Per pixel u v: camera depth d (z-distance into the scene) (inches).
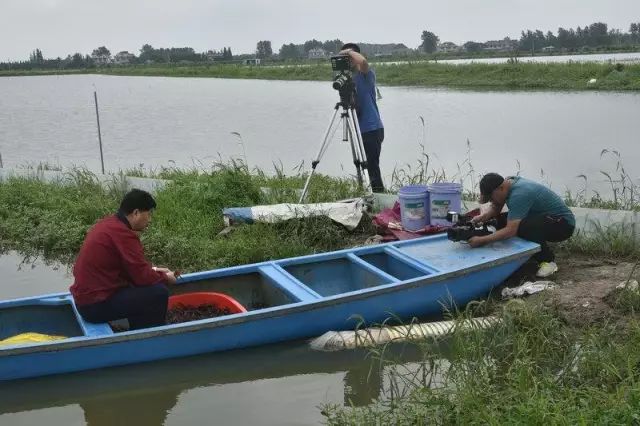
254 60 2726.4
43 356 198.5
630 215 308.0
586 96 916.0
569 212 269.4
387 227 312.8
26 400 200.7
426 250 266.7
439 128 688.4
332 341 221.1
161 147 668.7
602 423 152.3
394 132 674.2
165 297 218.7
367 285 256.1
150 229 331.3
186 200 362.9
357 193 364.2
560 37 2397.9
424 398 179.6
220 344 215.8
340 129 734.5
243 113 939.3
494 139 607.2
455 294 245.3
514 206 264.8
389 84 1248.8
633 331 204.4
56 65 3383.4
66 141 729.0
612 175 450.9
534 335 210.2
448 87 1155.3
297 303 221.1
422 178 395.9
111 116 963.3
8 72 2957.7
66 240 337.7
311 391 199.9
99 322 214.5
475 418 163.5
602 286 245.6
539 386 179.6
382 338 221.5
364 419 174.9
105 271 212.5
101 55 3464.6
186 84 1689.2
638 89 972.6
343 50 363.6
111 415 191.6
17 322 225.0
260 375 211.0
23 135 782.5
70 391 203.0
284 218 323.9
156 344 207.9
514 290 251.0
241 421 183.8
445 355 214.4
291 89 1371.8
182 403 195.8
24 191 408.8
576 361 194.7
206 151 634.8
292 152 607.5
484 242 262.7
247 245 302.7
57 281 301.6
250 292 256.2
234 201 359.3
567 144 564.7
